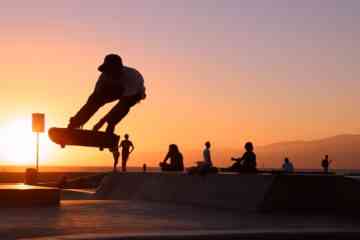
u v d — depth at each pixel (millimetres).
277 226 13812
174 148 23891
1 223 14094
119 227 13352
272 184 17812
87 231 12641
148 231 12586
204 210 18078
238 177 18969
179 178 21656
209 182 20047
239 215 16531
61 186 36625
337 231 12547
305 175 18172
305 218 15945
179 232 12227
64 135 9570
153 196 22766
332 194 18297
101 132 9773
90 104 9867
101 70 9805
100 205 19688
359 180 18500
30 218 15281
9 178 44469
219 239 11781
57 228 13148
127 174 25781
